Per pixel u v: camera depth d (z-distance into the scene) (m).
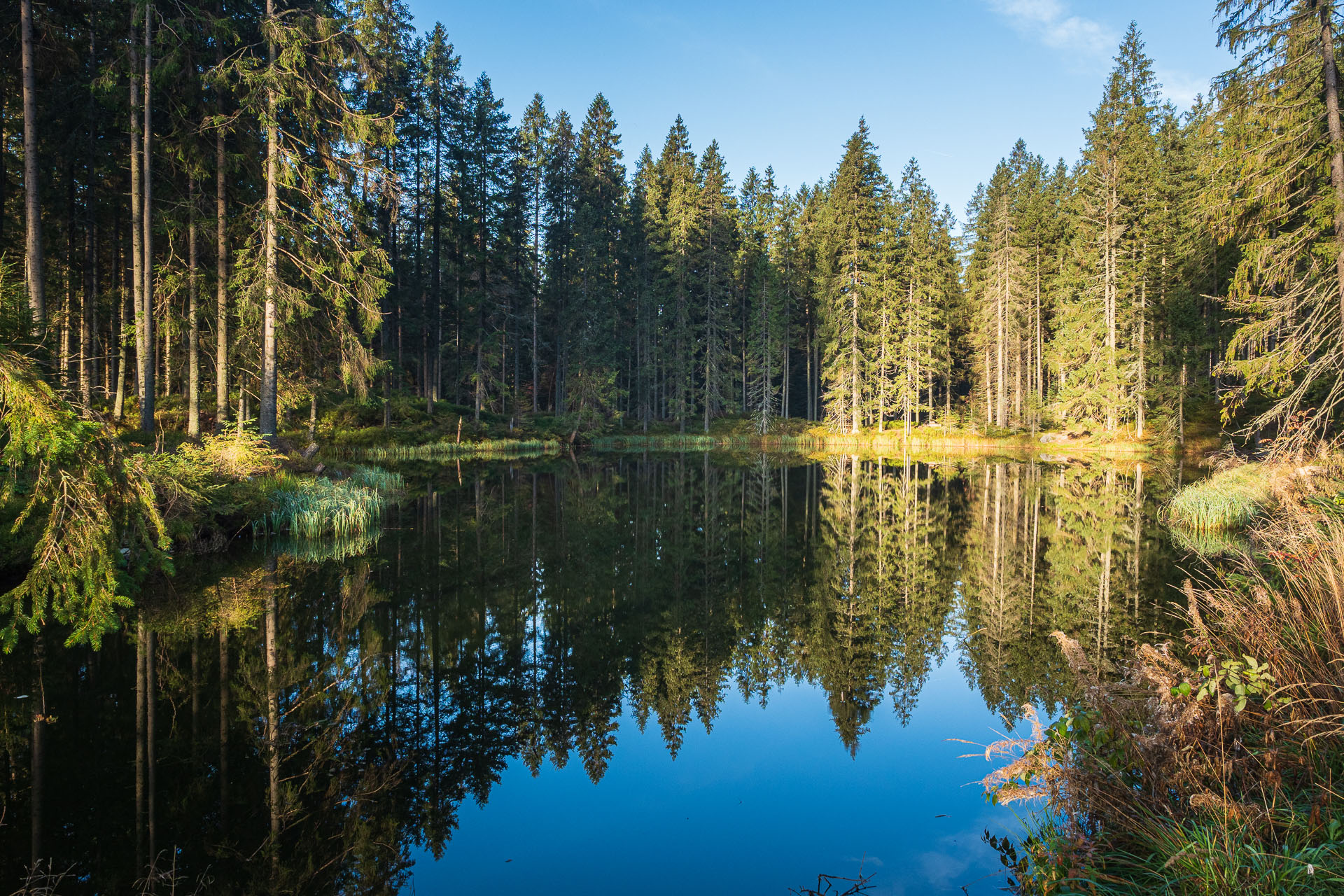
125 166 16.91
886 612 9.57
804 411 60.81
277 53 15.20
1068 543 13.73
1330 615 4.32
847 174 42.97
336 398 30.69
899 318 44.28
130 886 3.65
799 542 14.57
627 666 7.46
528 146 42.28
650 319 47.81
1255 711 3.89
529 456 34.34
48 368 5.79
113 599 5.41
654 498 21.00
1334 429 14.80
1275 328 14.92
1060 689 6.60
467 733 5.78
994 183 45.78
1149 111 34.22
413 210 35.22
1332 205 13.24
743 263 54.84
